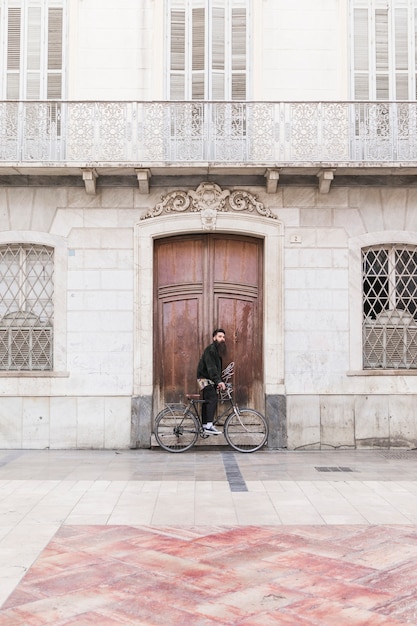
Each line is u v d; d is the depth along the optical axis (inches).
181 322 477.7
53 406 458.0
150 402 460.8
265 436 454.3
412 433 462.3
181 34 484.4
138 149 459.2
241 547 232.1
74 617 174.2
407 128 465.4
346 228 469.4
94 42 479.2
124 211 467.2
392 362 472.7
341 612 176.9
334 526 258.5
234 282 478.9
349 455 436.8
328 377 463.5
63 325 461.4
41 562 216.8
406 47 485.7
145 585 196.5
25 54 483.2
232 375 474.6
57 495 312.7
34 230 465.1
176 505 292.5
